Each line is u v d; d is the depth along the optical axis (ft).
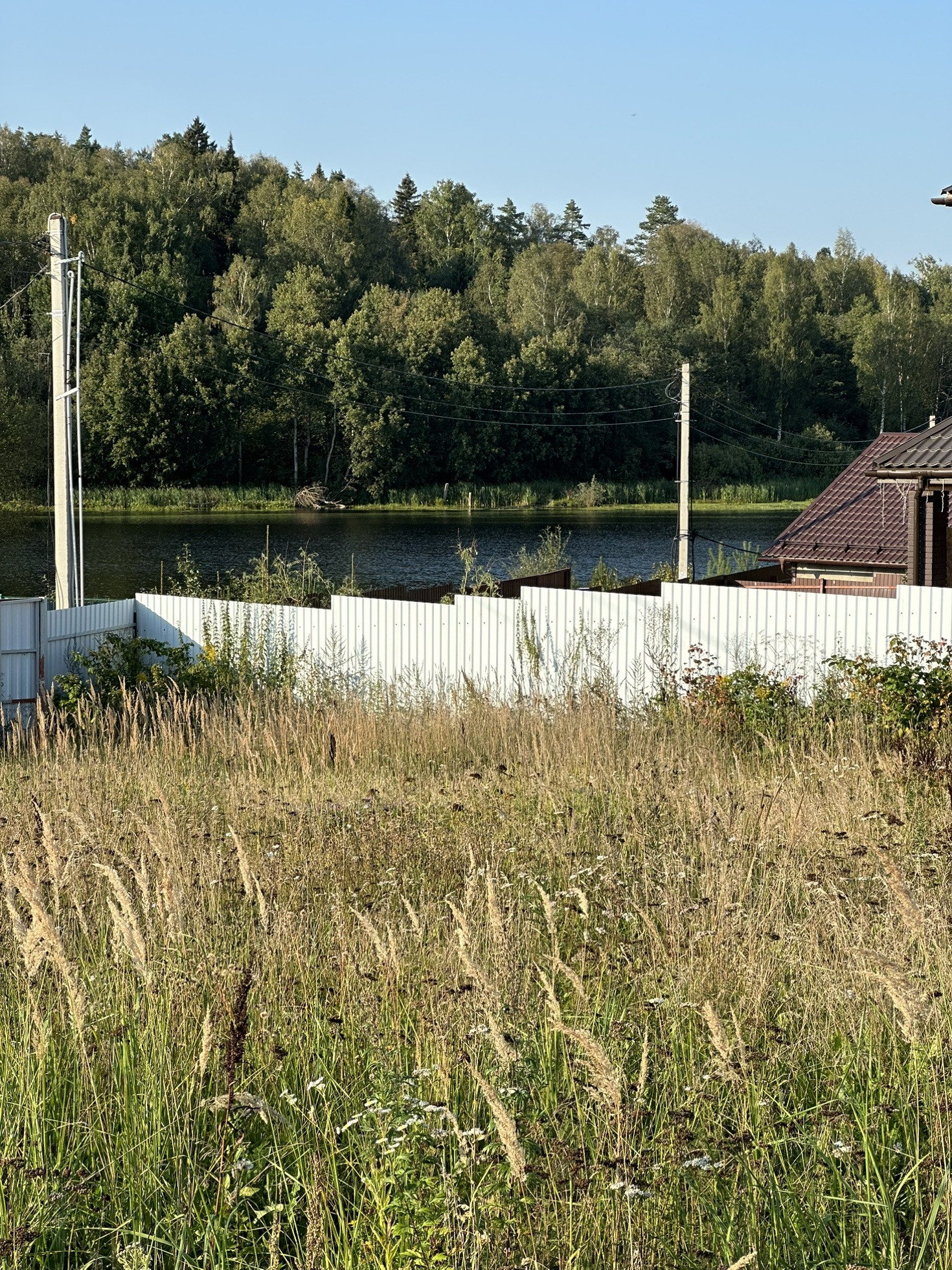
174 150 389.39
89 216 303.07
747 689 47.11
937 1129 13.61
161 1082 14.87
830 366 352.28
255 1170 13.73
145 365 260.42
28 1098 14.51
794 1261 12.10
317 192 422.00
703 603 51.80
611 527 219.20
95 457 260.21
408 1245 11.93
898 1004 14.60
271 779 37.86
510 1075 14.62
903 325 344.28
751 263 377.09
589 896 22.97
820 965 17.95
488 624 56.70
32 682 56.54
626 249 493.36
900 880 16.76
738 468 301.02
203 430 267.80
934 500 64.28
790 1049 15.99
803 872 22.90
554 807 29.07
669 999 17.15
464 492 283.38
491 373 295.07
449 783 35.29
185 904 20.79
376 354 286.46
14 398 216.95
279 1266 11.82
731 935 18.90
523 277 352.28
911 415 343.67
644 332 328.08
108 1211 13.16
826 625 49.24
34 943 15.33
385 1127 13.71
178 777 37.11
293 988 17.79
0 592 120.57
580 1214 12.00
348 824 28.25
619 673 53.67
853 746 36.32
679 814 28.40
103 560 155.94
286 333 285.64
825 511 99.91
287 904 22.03
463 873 24.66
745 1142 13.08
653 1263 11.53
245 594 82.58
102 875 22.20
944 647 45.98
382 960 17.12
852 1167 13.55
